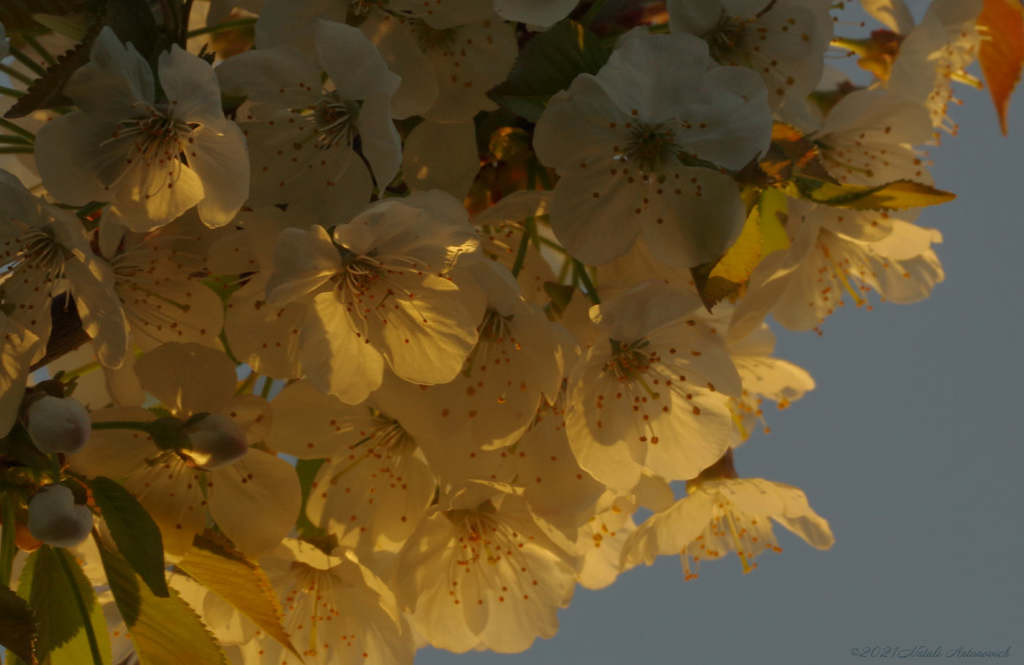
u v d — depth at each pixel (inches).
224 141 19.5
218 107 19.3
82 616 19.6
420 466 20.6
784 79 20.4
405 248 19.6
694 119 19.8
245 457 20.1
